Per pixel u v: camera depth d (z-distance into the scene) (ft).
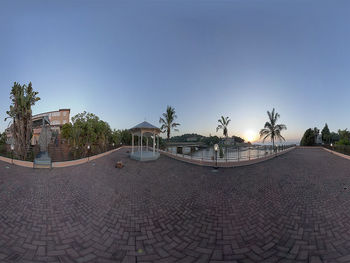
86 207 14.42
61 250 9.32
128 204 15.25
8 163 35.45
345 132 105.70
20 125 39.29
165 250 9.55
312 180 23.59
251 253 9.25
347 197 16.89
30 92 40.73
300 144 117.70
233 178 24.86
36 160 31.32
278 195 17.54
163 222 12.30
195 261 8.75
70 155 44.34
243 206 14.88
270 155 48.85
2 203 14.62
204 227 11.69
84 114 50.21
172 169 31.81
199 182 22.66
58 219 12.37
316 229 11.21
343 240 10.05
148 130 45.01
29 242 9.79
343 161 42.91
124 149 83.66
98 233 10.92
